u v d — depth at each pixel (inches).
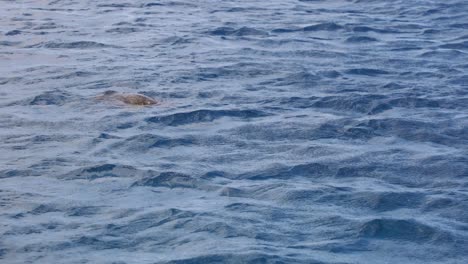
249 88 699.4
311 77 738.2
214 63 778.8
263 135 573.0
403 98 677.3
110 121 594.6
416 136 581.3
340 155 532.7
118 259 379.6
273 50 844.6
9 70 747.4
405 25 994.1
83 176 486.6
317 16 1032.8
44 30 920.9
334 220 427.2
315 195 462.0
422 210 447.8
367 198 459.2
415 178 497.4
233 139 563.2
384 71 774.5
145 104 638.5
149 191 466.0
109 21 971.3
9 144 544.4
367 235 410.9
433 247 402.9
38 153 526.9
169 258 380.2
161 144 548.7
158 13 1024.9
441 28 984.9
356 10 1085.1
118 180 481.1
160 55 810.8
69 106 633.0
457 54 854.5
